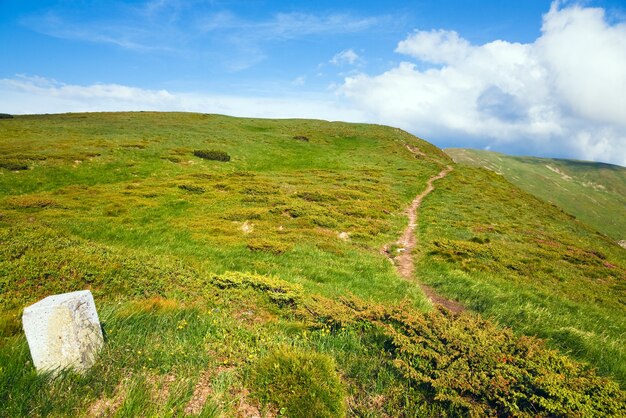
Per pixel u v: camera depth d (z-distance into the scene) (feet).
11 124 198.90
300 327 28.78
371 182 141.28
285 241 66.80
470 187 145.28
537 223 103.24
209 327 25.32
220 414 16.39
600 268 66.74
